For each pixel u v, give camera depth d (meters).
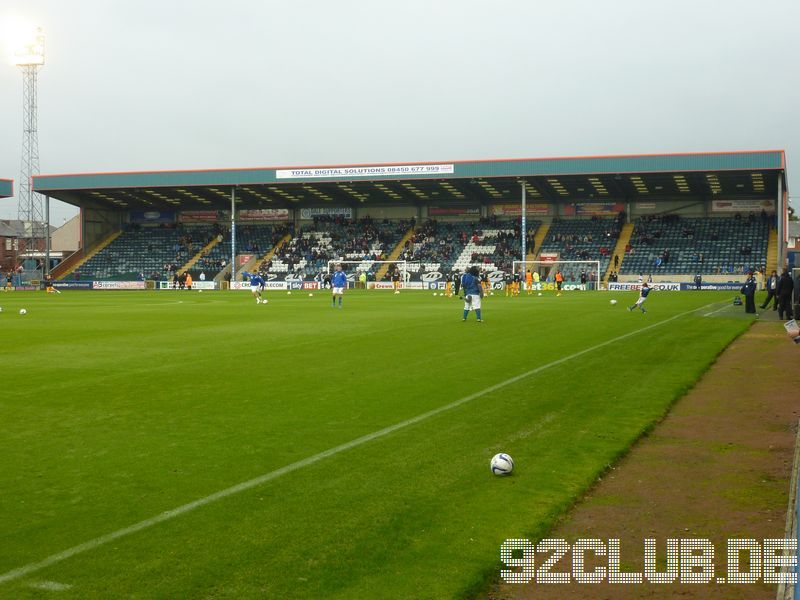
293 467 7.93
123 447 8.77
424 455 8.45
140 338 21.78
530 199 88.38
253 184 79.19
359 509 6.62
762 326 26.61
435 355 17.47
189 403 11.48
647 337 22.06
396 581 5.21
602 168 69.25
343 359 16.72
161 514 6.46
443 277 79.19
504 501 6.85
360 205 93.88
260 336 22.31
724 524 6.39
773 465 8.16
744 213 82.00
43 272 88.38
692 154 66.62
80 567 5.38
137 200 92.25
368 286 80.88
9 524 6.21
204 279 84.19
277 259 87.00
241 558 5.55
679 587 5.27
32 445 8.86
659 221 83.38
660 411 10.95
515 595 5.13
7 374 14.45
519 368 15.33
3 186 80.94
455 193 85.31
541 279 79.19
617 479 7.69
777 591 5.12
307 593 5.01
